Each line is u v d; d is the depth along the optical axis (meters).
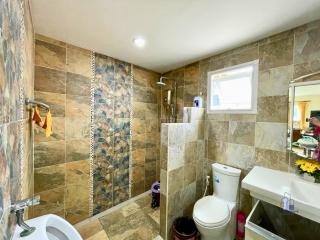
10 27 0.59
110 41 1.75
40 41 1.61
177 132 1.82
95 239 1.75
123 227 1.94
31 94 1.40
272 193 1.20
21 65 0.86
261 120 1.67
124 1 1.15
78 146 1.90
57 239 0.74
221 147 2.00
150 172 2.77
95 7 1.21
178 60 2.26
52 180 1.72
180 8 1.21
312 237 1.40
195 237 1.64
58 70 1.73
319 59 1.33
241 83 1.84
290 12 1.24
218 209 1.63
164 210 1.77
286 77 1.50
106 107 2.15
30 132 1.31
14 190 0.67
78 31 1.55
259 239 1.19
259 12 1.25
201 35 1.60
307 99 1.38
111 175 2.23
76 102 1.87
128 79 2.38
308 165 1.33
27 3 1.08
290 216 1.50
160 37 1.65
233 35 1.59
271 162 1.60
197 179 2.13
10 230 0.56
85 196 1.98
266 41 1.63
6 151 0.52
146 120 2.67
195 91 2.32
